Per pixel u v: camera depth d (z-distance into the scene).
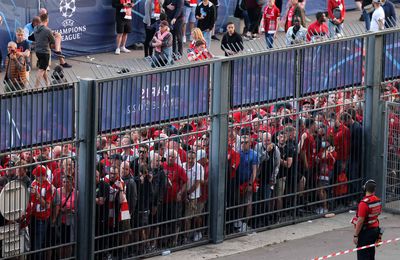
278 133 50.41
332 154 52.69
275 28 76.81
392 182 53.47
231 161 49.16
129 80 45.56
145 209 46.94
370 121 53.75
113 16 75.94
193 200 48.34
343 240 49.72
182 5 74.50
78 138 44.78
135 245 46.97
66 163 44.66
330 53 51.88
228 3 81.56
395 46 54.09
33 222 44.22
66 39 73.50
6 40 70.25
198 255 47.75
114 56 75.19
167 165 47.22
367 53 53.31
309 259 47.06
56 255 45.19
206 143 48.44
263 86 49.62
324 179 52.62
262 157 49.94
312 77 51.41
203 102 48.00
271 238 49.94
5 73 63.25
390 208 53.53
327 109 52.16
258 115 49.69
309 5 87.44
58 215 44.78
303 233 50.72
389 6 77.31
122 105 45.53
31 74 68.44
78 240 45.47
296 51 50.53
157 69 46.28
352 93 53.12
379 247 48.56
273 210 51.00
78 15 73.94
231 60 48.31
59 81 45.44
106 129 45.22
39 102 43.50
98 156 45.25
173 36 74.75
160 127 46.91
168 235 47.91
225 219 49.44
